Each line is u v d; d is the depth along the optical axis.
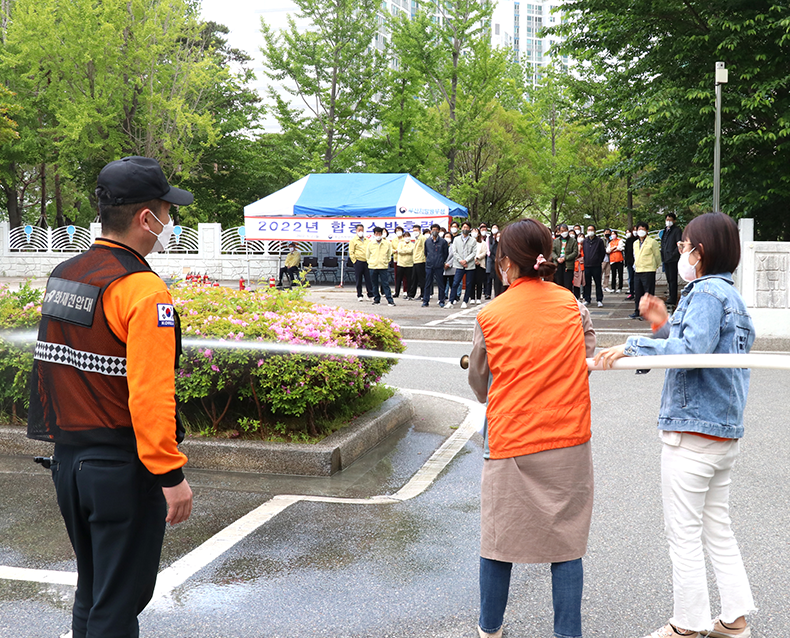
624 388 8.01
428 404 7.18
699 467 2.75
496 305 2.75
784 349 10.29
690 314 2.70
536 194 39.34
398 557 3.68
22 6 31.28
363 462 5.34
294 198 24.58
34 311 5.62
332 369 5.21
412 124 35.47
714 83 15.16
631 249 18.48
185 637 2.95
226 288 6.69
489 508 2.73
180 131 32.56
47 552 3.73
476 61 33.50
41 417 2.25
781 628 3.02
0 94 26.52
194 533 3.97
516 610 3.17
